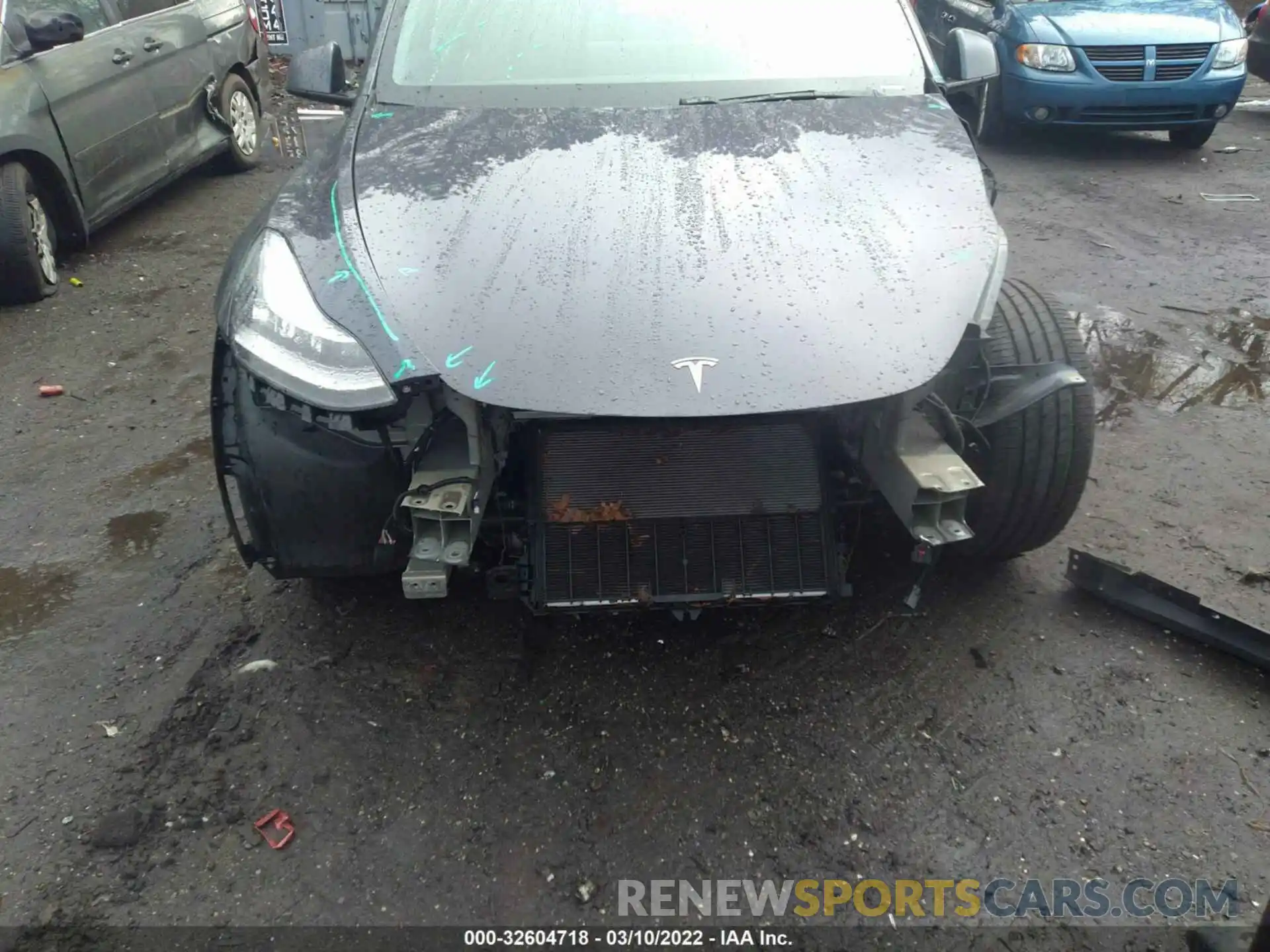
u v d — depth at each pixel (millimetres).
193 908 1986
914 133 2678
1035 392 2311
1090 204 6625
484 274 2152
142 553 3129
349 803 2221
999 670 2572
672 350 1994
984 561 2900
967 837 2127
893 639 2684
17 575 3041
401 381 1997
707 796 2230
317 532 2359
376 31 3260
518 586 2275
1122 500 3344
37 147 5090
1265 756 2305
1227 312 4871
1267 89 10758
